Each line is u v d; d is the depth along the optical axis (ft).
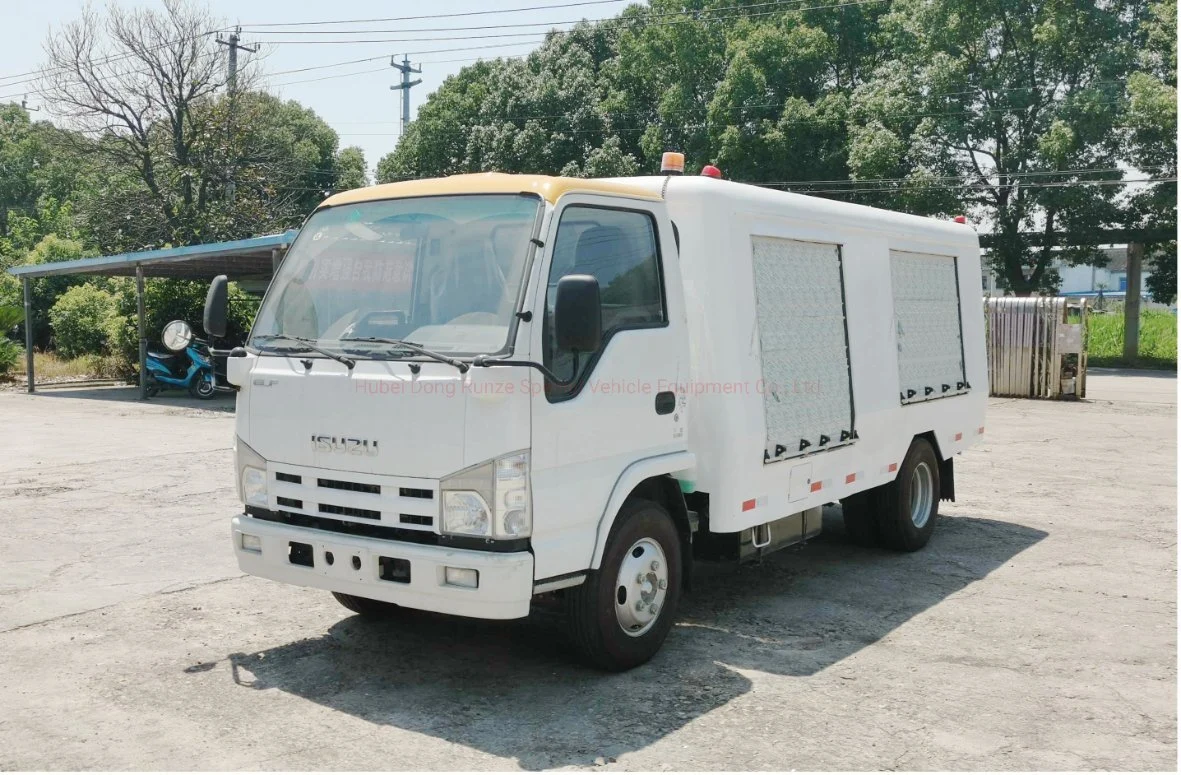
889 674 17.72
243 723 15.30
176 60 125.49
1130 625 20.75
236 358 17.69
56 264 74.13
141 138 127.13
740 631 20.12
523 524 14.98
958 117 113.50
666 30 130.62
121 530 28.76
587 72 149.69
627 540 17.17
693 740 14.75
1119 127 107.86
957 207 113.60
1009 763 14.15
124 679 17.17
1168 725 15.58
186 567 24.75
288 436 16.84
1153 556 26.86
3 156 244.22
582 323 14.33
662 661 18.24
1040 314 72.08
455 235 16.37
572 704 16.11
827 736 14.98
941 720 15.66
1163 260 125.80
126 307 83.92
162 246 125.08
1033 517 32.12
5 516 30.60
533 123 140.77
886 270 25.53
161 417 59.06
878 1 127.95
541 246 15.55
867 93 116.67
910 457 26.76
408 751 14.30
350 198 17.93
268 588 23.00
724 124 122.11
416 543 15.42
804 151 117.80
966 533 29.73
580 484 16.03
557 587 15.78
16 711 15.78
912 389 26.53
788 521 21.79
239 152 131.23
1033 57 115.34
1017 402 70.54
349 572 15.85
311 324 17.22
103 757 14.08
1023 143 113.50
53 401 69.62
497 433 14.82
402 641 19.25
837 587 23.62
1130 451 46.70
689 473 19.08
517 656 18.44
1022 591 23.35
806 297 21.88
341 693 16.56
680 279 18.49
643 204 17.80
